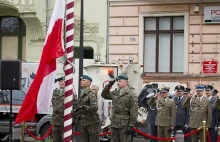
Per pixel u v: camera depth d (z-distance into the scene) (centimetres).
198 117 1644
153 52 2744
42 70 1017
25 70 2003
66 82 1045
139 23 2725
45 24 2784
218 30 2616
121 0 2739
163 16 2708
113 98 1373
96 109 1346
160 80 2683
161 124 1703
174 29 2706
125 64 2231
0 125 2003
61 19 1035
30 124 1961
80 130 1382
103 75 2088
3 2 2784
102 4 2770
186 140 1792
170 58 2719
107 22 2764
